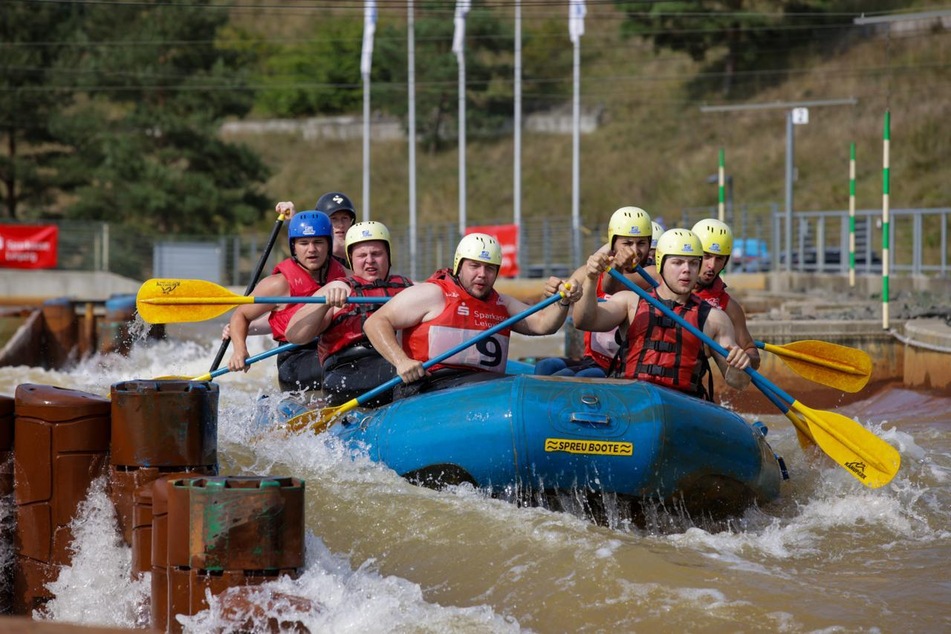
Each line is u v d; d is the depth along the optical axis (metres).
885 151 33.91
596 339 20.70
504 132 139.75
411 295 18.03
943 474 19.17
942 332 29.31
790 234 68.31
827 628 11.22
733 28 134.50
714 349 17.25
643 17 137.25
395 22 155.50
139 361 43.22
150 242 93.12
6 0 109.94
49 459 12.63
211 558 10.32
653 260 22.42
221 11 117.69
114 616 12.34
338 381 20.48
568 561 13.04
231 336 22.09
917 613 11.66
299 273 22.23
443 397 16.72
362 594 11.31
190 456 12.41
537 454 15.47
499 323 18.09
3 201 115.06
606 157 129.88
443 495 15.62
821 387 32.41
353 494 15.49
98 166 111.25
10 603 12.77
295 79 156.00
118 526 12.45
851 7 136.00
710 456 15.83
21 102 108.06
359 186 133.00
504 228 87.06
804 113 67.00
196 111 111.00
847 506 17.08
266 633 10.20
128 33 114.75
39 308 60.25
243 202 111.69
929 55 127.44
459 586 12.63
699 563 13.33
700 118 132.00
